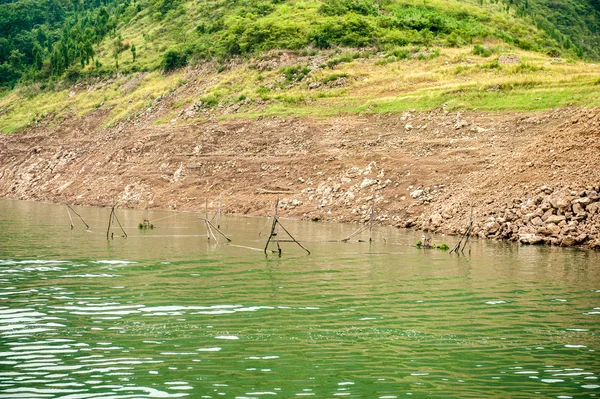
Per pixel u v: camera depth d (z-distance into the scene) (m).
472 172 36.75
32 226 38.28
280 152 48.44
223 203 45.34
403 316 17.11
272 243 30.81
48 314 17.33
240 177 47.69
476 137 41.47
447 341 14.98
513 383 12.41
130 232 35.47
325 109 52.34
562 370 13.09
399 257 26.45
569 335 15.43
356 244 30.12
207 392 11.96
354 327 16.09
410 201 36.97
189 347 14.52
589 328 16.02
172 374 12.87
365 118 49.00
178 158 52.59
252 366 13.32
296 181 44.50
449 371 13.05
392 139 44.66
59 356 13.92
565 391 12.02
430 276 22.42
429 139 43.12
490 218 31.27
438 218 33.78
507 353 14.16
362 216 37.84
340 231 34.38
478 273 22.88
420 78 53.81
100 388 12.15
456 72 53.59
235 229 36.12
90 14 120.75
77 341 14.95
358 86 55.41
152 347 14.51
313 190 42.62
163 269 24.03
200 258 26.62
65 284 21.23
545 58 56.34
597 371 13.05
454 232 32.31
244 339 15.11
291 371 13.05
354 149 44.81
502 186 32.88
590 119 32.75
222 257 26.88
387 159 41.44
